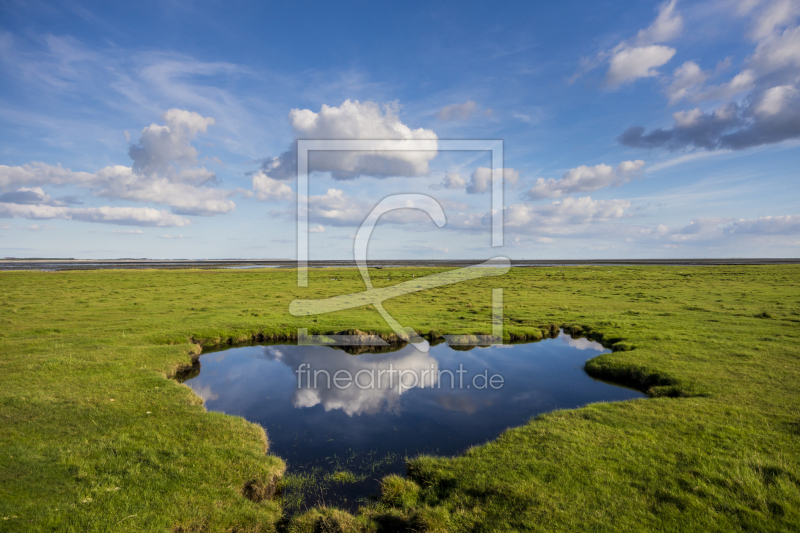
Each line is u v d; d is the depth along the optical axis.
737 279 58.00
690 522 7.02
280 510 8.41
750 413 11.45
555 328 27.25
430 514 7.74
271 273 76.94
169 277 65.75
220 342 24.14
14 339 20.97
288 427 13.17
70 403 12.45
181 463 9.47
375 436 12.41
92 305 33.75
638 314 30.12
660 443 9.91
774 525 6.81
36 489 8.02
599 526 7.05
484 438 12.15
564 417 12.10
